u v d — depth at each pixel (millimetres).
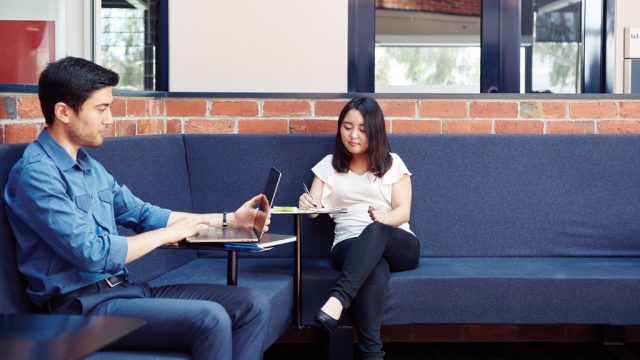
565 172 3373
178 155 3254
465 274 2896
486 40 4094
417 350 3377
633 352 3334
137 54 4180
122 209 2363
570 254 3348
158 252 2900
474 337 3523
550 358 3240
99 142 2035
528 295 2859
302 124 3547
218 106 3541
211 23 4125
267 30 4133
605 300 2867
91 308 1951
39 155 1937
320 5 4129
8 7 3969
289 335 3514
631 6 4281
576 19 5598
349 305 2711
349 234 3088
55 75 1957
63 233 1867
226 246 2205
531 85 5703
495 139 3381
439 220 3352
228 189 3338
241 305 2197
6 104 2193
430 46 6801
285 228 3363
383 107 3537
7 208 1915
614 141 3379
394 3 6730
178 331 1920
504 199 3363
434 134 3395
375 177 3156
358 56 4148
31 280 1931
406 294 2840
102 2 4168
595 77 4180
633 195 3363
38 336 1209
